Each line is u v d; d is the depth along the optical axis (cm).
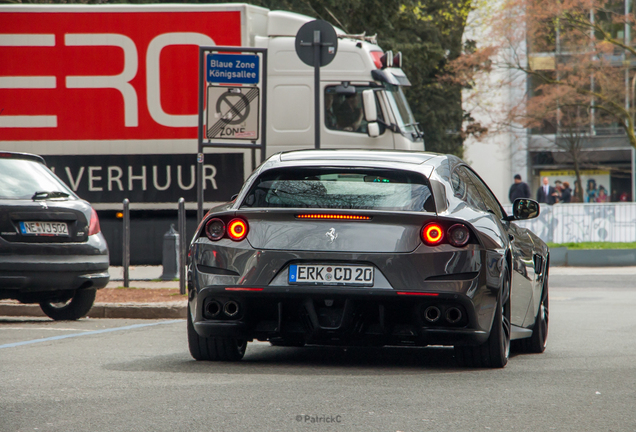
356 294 1591
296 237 1623
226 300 1648
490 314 1645
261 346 2130
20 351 1970
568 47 9269
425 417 1254
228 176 4162
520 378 1619
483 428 1191
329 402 1352
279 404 1334
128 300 3027
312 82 4181
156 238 4172
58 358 1850
